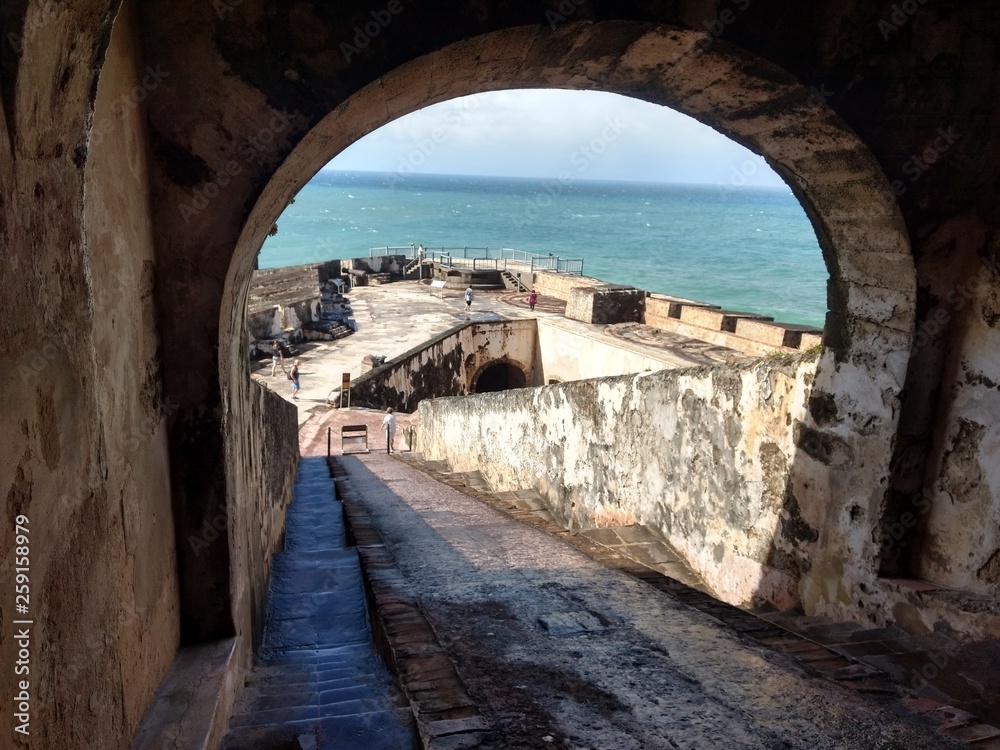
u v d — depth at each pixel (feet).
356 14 8.79
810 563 14.42
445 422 38.11
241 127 8.67
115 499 6.72
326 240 228.02
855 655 11.96
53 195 5.12
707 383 17.02
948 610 11.76
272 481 17.69
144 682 7.68
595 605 12.93
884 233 12.43
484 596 13.16
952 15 11.10
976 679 11.03
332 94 8.86
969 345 12.25
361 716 8.49
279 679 10.43
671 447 18.45
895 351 12.70
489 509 23.03
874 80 11.28
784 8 10.65
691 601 13.46
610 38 10.39
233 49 8.50
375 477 31.42
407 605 12.02
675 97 12.71
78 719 5.48
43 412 4.89
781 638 11.60
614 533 19.33
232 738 8.06
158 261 8.69
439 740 7.65
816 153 12.50
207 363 9.00
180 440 9.10
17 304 4.50
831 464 13.83
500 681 9.40
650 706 8.88
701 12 10.23
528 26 9.52
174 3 8.23
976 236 12.12
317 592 14.57
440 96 11.80
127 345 7.42
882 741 8.20
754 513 15.76
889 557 13.06
